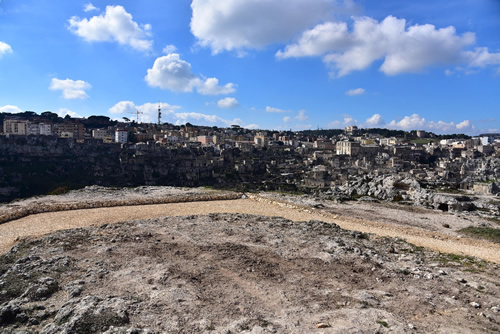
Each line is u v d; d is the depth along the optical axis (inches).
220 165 6855.3
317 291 550.3
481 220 1521.9
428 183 2283.5
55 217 1203.2
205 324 432.1
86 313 439.8
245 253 740.7
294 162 7632.9
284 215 1381.6
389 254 819.4
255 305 494.3
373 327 426.0
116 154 6860.2
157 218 1123.9
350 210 1604.3
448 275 659.4
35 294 520.4
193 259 695.7
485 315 486.6
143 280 575.2
